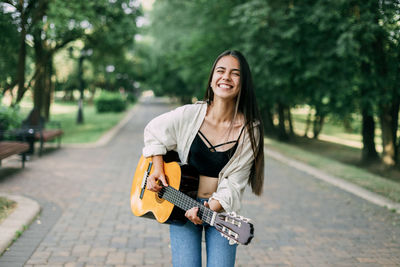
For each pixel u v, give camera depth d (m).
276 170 10.01
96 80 46.44
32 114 11.34
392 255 4.37
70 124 22.92
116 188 7.22
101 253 4.09
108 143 14.22
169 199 2.12
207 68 18.05
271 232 5.05
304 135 25.59
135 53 36.19
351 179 8.56
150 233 4.81
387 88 10.57
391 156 12.72
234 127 2.14
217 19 16.55
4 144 8.25
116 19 15.87
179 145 2.19
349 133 29.88
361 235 5.04
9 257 3.79
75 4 12.96
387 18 8.95
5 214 4.93
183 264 2.11
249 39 12.59
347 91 11.12
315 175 9.22
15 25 13.78
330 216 5.89
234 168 2.11
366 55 10.05
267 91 15.52
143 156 2.33
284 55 11.66
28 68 19.69
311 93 13.05
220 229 1.94
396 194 7.19
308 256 4.27
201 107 2.16
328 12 9.99
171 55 23.83
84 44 19.34
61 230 4.72
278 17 11.48
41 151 10.31
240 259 4.12
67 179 7.75
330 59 11.18
